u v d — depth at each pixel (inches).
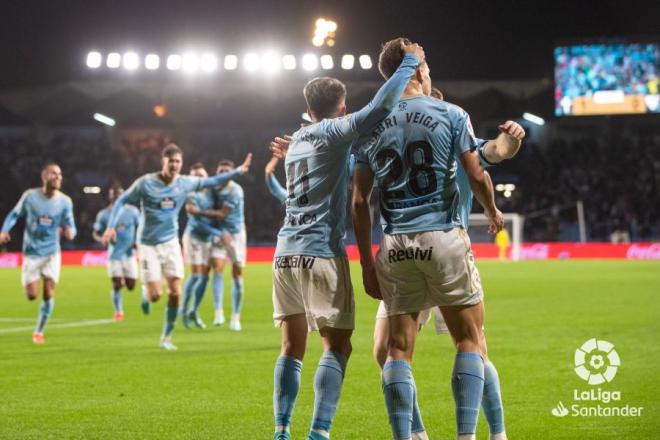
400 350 272.7
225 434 333.1
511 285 1194.0
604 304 895.1
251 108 2449.6
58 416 366.6
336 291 295.0
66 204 651.5
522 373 467.2
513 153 268.2
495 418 283.7
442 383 439.8
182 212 2011.6
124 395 414.9
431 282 269.7
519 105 2389.3
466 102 2368.4
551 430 335.6
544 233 2378.2
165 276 600.7
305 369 489.1
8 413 373.4
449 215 271.0
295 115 2476.6
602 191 2439.7
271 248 2092.8
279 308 305.6
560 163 2519.7
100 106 2389.3
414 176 270.2
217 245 730.2
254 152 2490.2
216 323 752.3
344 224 302.0
